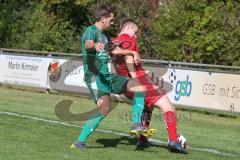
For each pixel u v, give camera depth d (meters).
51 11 71.69
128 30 22.64
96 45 21.30
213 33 53.31
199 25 53.81
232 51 52.66
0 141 23.05
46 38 68.94
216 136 29.67
